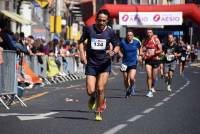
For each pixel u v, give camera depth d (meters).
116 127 14.10
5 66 18.14
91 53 15.33
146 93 26.70
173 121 15.64
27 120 15.30
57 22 41.81
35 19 59.03
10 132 13.07
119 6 69.31
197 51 101.38
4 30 21.16
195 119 16.23
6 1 50.81
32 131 13.24
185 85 34.03
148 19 68.50
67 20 79.62
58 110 17.95
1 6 49.69
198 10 67.00
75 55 40.31
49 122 14.92
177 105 20.55
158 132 13.38
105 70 15.32
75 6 88.81
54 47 38.16
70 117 16.08
